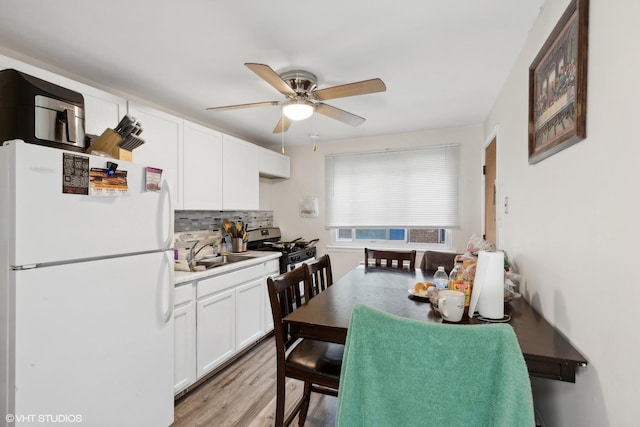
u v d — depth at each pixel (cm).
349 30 156
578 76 101
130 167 152
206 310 224
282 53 178
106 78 210
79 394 129
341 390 88
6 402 110
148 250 162
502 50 176
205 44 169
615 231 84
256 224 397
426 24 151
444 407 76
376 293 172
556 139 120
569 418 114
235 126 329
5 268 111
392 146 367
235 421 182
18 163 111
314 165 408
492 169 277
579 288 104
